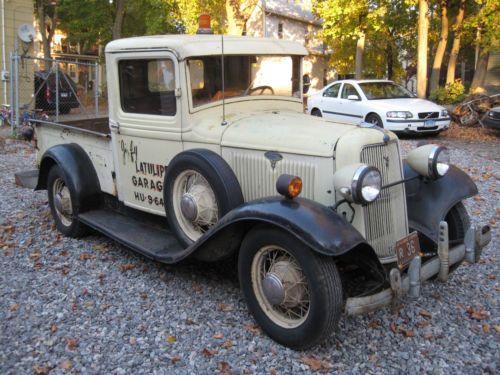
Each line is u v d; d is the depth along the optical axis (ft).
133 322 12.02
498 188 24.94
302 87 16.26
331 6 51.90
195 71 13.71
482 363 10.59
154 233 14.92
